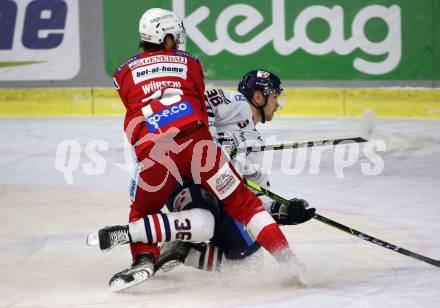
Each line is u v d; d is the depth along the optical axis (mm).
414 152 17234
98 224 11695
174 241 8711
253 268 8883
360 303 7688
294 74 22672
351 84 22578
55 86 23531
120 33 23281
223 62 22812
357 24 22297
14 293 8336
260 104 9578
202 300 7891
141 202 8539
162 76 8594
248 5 22562
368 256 9672
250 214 8406
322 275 8828
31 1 23266
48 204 13094
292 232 10984
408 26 22172
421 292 8070
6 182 14969
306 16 22438
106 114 23422
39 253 10094
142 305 7758
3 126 21656
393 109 22391
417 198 13219
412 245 10281
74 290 8414
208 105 9266
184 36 9148
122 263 9594
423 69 22234
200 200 8695
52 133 20359
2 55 23516
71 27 23328
